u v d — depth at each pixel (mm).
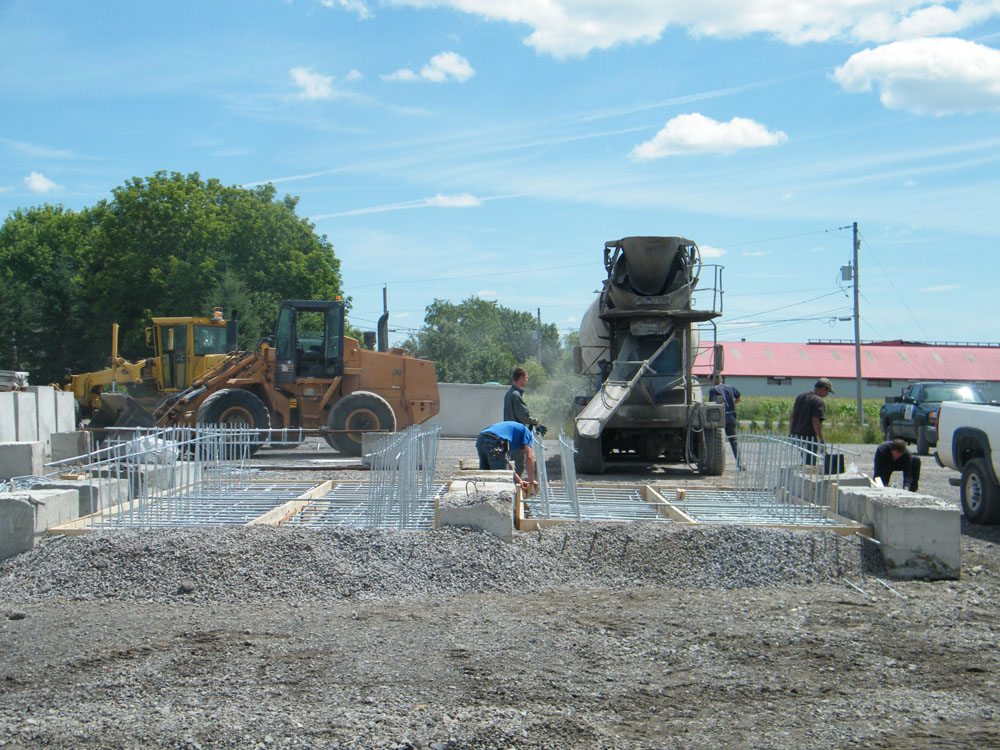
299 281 42156
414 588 6711
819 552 7242
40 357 40719
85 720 4137
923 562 7176
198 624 5816
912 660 5125
